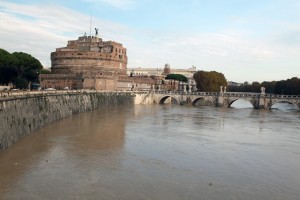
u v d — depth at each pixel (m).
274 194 44.94
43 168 52.56
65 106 110.81
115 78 184.00
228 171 53.97
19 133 70.06
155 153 64.06
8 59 129.38
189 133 87.06
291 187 47.53
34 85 154.00
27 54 145.50
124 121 105.69
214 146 71.75
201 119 117.69
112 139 75.25
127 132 85.19
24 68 139.00
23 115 73.56
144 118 115.56
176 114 132.25
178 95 191.25
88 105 135.88
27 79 144.00
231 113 143.00
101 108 148.88
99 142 71.62
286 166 57.47
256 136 85.31
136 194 43.75
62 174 50.16
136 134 82.88
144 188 45.84
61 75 179.38
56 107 101.56
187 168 55.03
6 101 63.50
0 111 59.81
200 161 59.38
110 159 58.88
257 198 43.53
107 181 48.00
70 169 52.56
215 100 181.62
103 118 111.38
